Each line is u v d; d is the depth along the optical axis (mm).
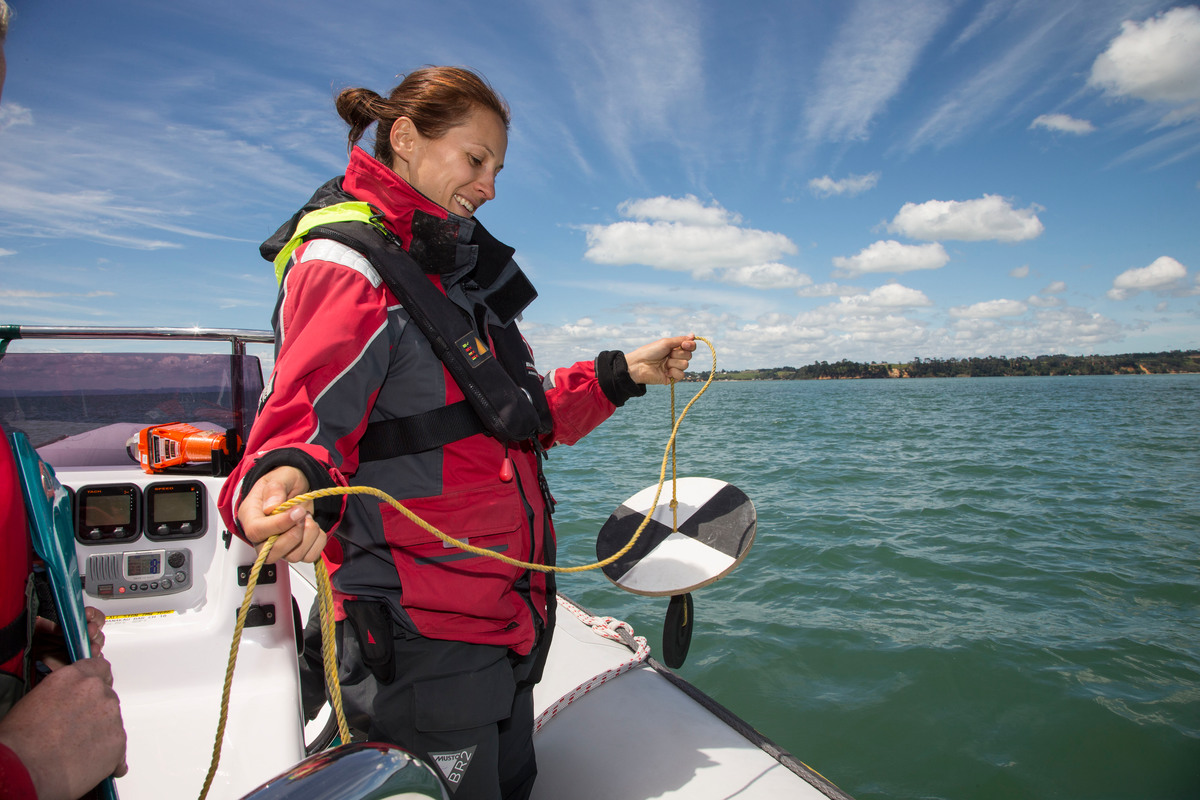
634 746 1771
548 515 1364
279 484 788
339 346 947
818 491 9359
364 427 1022
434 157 1195
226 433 1737
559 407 1519
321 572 825
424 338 1115
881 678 3799
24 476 696
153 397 1975
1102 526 7129
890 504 8352
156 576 1683
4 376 1854
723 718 1901
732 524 1730
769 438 17516
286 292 1019
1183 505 8211
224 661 1604
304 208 1202
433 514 1121
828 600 4977
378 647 1098
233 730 1499
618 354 1560
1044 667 3889
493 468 1179
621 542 1816
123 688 1529
